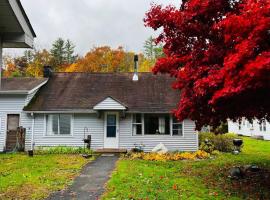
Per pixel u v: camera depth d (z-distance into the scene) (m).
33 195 10.08
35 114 22.83
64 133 22.88
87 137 22.47
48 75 26.64
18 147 22.11
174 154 20.06
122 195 9.91
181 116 11.02
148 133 22.72
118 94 24.27
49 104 23.14
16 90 22.53
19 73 51.94
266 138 33.44
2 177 12.89
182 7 10.90
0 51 7.40
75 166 15.68
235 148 21.78
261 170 14.20
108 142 22.69
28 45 7.80
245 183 11.81
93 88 25.17
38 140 22.72
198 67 9.90
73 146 22.70
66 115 22.95
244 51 7.53
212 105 9.42
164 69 11.16
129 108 22.47
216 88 8.74
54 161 17.42
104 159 18.39
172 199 9.48
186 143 22.44
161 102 23.20
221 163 16.30
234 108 9.65
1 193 10.32
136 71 26.27
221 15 10.09
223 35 9.42
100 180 12.40
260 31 7.48
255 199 9.72
